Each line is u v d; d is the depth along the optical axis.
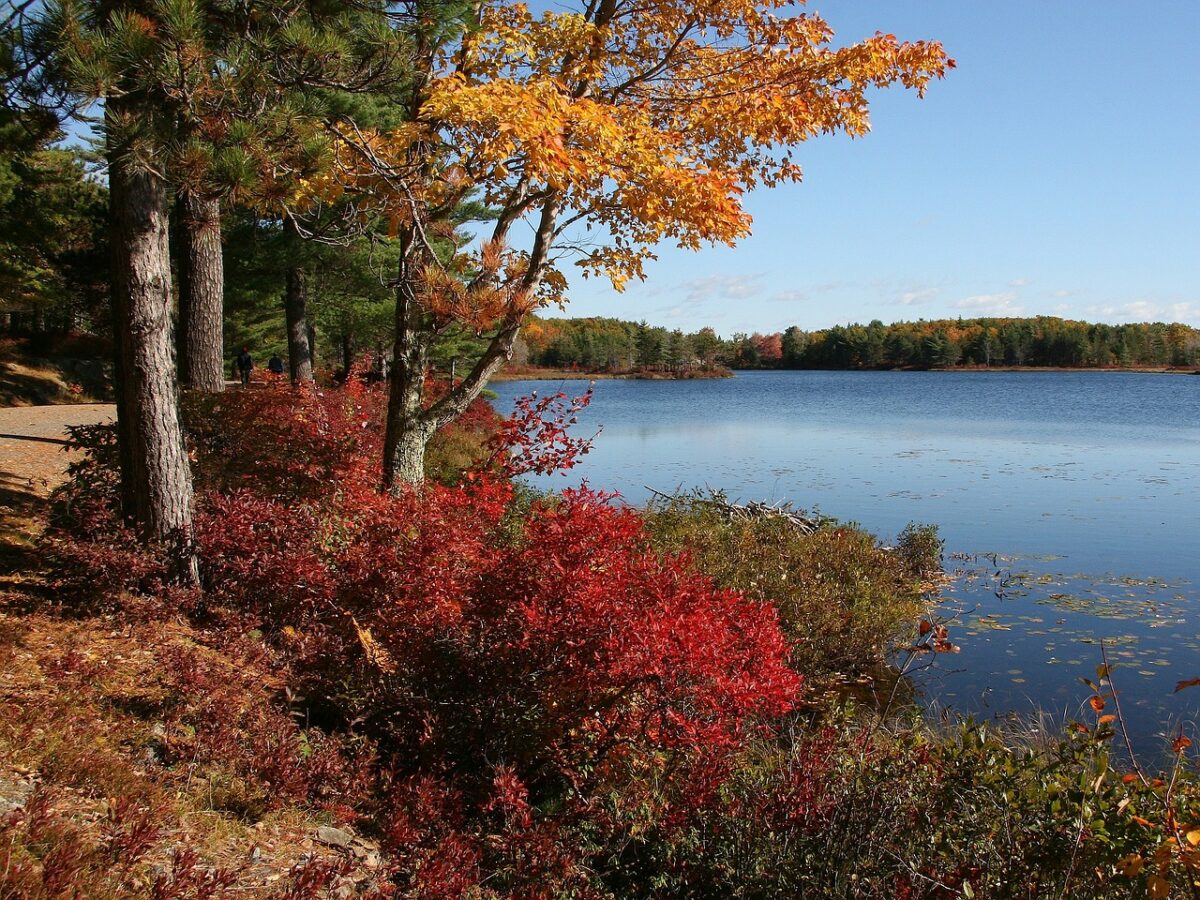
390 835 3.75
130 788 3.47
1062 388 77.62
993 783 3.92
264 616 5.66
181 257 11.71
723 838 4.07
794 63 8.53
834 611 8.99
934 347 133.75
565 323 124.81
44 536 6.13
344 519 6.40
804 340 151.75
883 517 16.91
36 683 4.22
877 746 4.77
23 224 20.38
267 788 3.86
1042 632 9.92
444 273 6.96
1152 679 8.37
